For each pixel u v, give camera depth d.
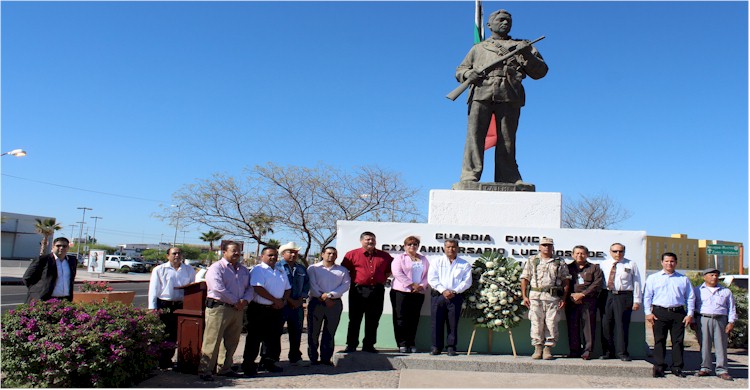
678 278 7.82
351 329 8.29
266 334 7.51
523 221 9.55
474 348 8.80
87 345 6.34
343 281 8.12
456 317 8.22
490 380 7.22
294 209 18.92
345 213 19.67
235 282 7.23
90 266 34.03
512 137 10.30
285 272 7.73
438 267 8.27
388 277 9.05
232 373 7.35
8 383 6.39
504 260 8.78
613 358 8.17
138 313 6.95
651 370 7.68
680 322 7.76
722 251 22.39
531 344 8.70
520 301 8.53
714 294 7.82
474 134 10.30
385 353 8.23
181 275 8.14
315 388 6.64
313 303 8.08
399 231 9.27
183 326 7.41
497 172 10.31
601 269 8.29
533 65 10.23
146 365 6.91
